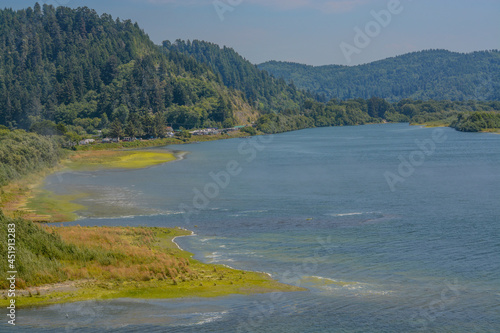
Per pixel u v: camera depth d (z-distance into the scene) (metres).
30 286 47.00
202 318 40.56
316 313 41.97
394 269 53.91
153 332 37.72
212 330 37.97
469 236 67.81
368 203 94.38
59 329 37.94
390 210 87.00
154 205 92.62
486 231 70.50
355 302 44.56
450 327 39.62
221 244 64.25
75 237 60.50
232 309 42.53
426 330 38.97
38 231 55.53
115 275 50.09
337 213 84.56
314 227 73.62
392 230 71.50
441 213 83.81
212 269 53.78
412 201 96.12
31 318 39.78
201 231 71.44
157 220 79.50
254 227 73.88
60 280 48.75
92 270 51.19
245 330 38.31
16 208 87.19
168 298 45.09
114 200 97.69
